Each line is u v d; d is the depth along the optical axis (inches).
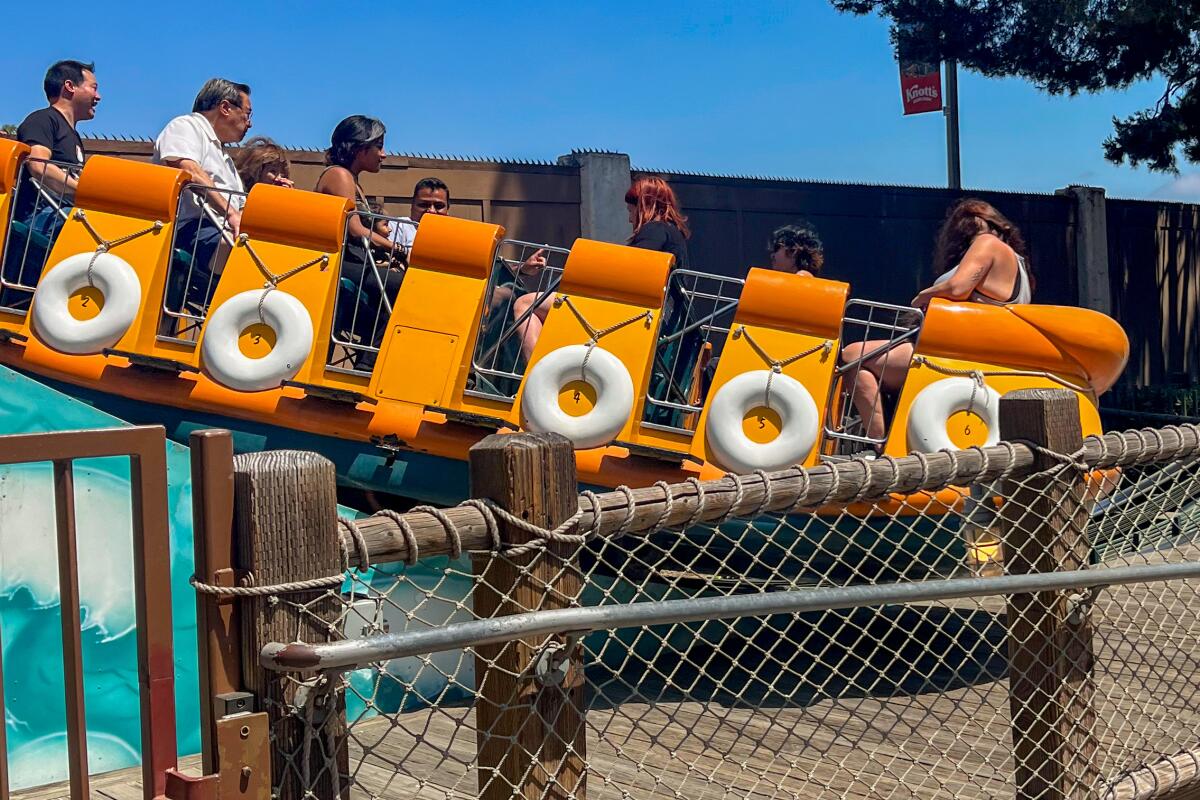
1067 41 564.7
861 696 179.0
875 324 189.5
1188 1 532.7
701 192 442.0
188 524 165.6
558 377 180.7
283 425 186.4
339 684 76.3
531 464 86.9
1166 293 622.8
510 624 80.8
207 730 72.9
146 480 73.3
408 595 177.0
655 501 96.6
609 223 414.6
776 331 183.8
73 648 73.4
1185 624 206.8
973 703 174.9
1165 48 552.7
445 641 77.4
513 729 86.5
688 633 208.7
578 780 90.4
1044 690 125.4
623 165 418.0
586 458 181.3
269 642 73.4
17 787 147.9
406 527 80.5
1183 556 224.1
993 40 573.9
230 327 184.4
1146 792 130.9
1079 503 127.7
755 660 201.5
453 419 182.1
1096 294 573.3
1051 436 126.0
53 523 152.3
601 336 183.2
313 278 186.2
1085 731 126.9
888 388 207.8
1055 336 187.5
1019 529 126.3
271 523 73.8
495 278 196.5
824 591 98.9
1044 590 117.3
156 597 73.5
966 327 188.9
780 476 107.0
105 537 155.5
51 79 221.9
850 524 187.5
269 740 73.0
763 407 181.0
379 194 372.5
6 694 147.8
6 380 167.8
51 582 151.8
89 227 187.5
